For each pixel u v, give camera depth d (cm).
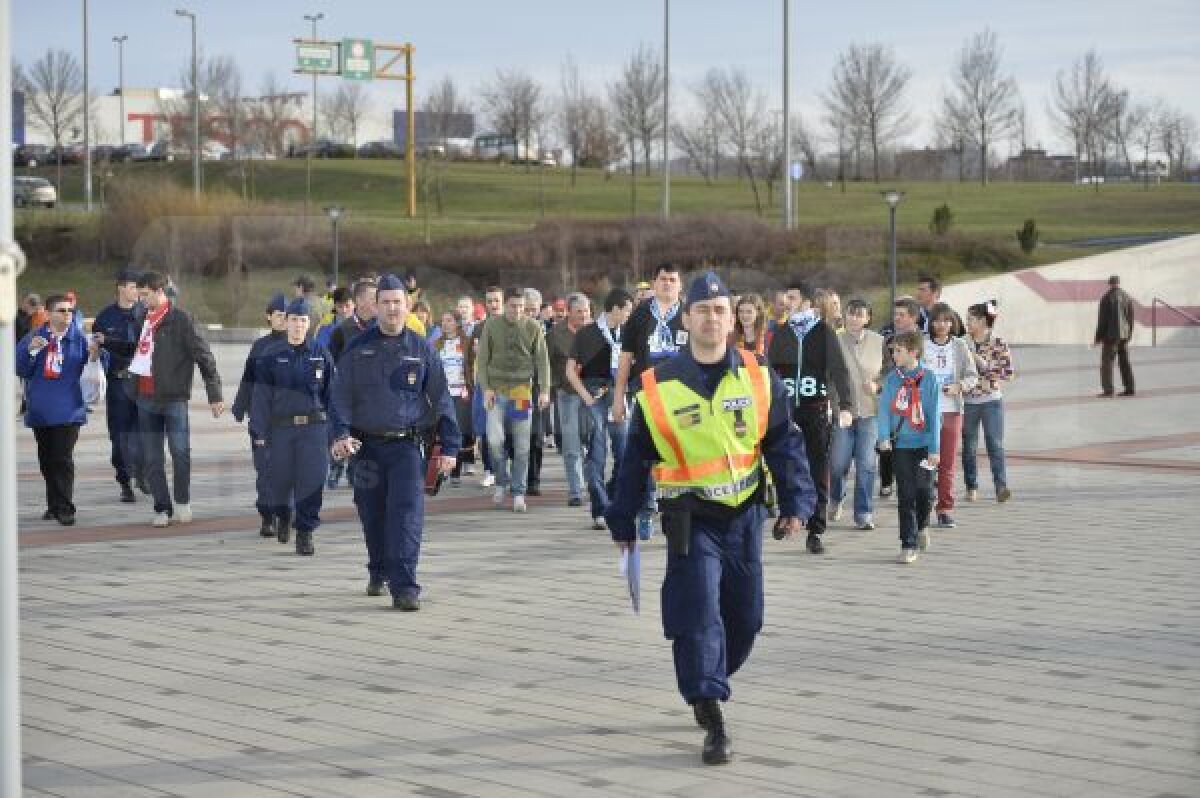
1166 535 1252
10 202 445
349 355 982
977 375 1328
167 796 600
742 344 1240
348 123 8144
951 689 757
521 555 1179
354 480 1000
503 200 5909
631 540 679
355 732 689
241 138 7475
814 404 1191
